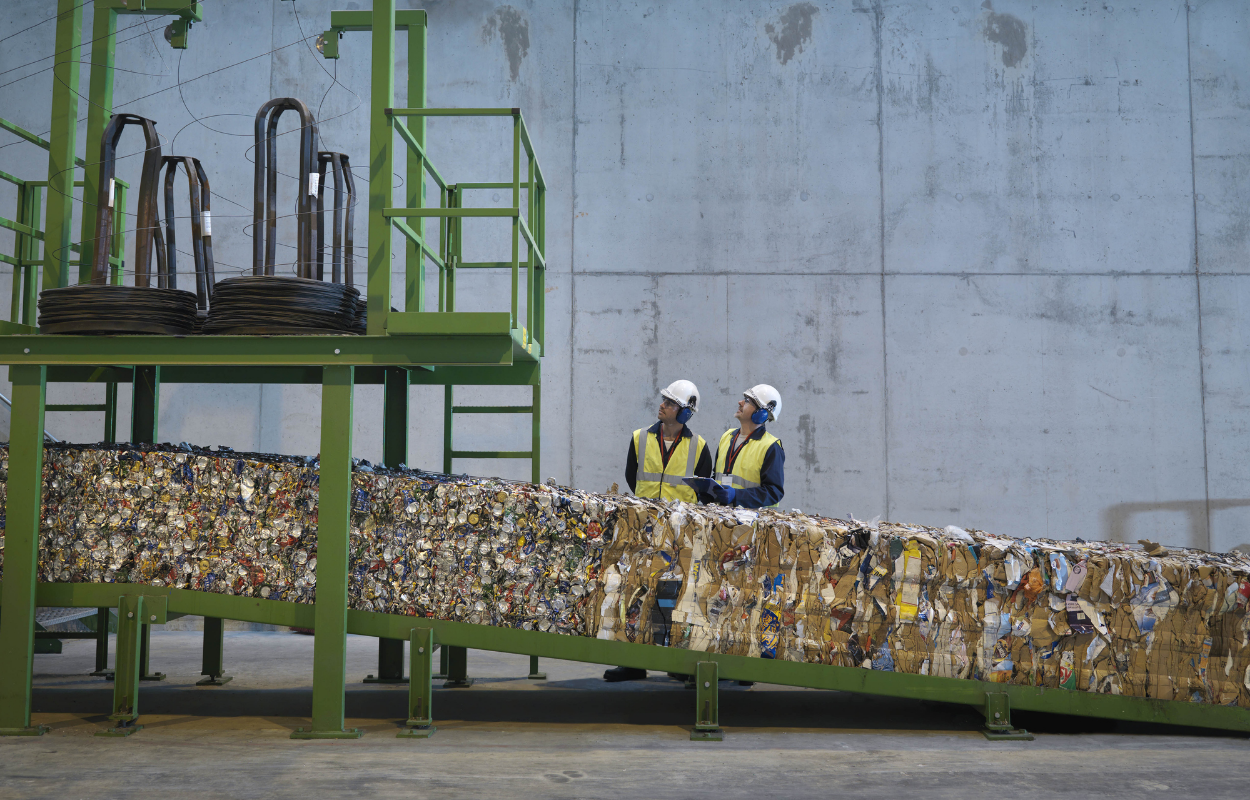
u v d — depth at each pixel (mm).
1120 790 2676
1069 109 6922
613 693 4242
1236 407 6703
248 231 6910
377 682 4484
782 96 6949
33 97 6965
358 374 4461
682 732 3420
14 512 3238
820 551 3367
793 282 6816
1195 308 6781
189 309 3338
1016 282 6809
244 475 3377
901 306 6793
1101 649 3344
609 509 3340
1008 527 6645
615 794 2588
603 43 6988
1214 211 6848
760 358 6770
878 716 3773
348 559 3355
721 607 3330
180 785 2625
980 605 3365
